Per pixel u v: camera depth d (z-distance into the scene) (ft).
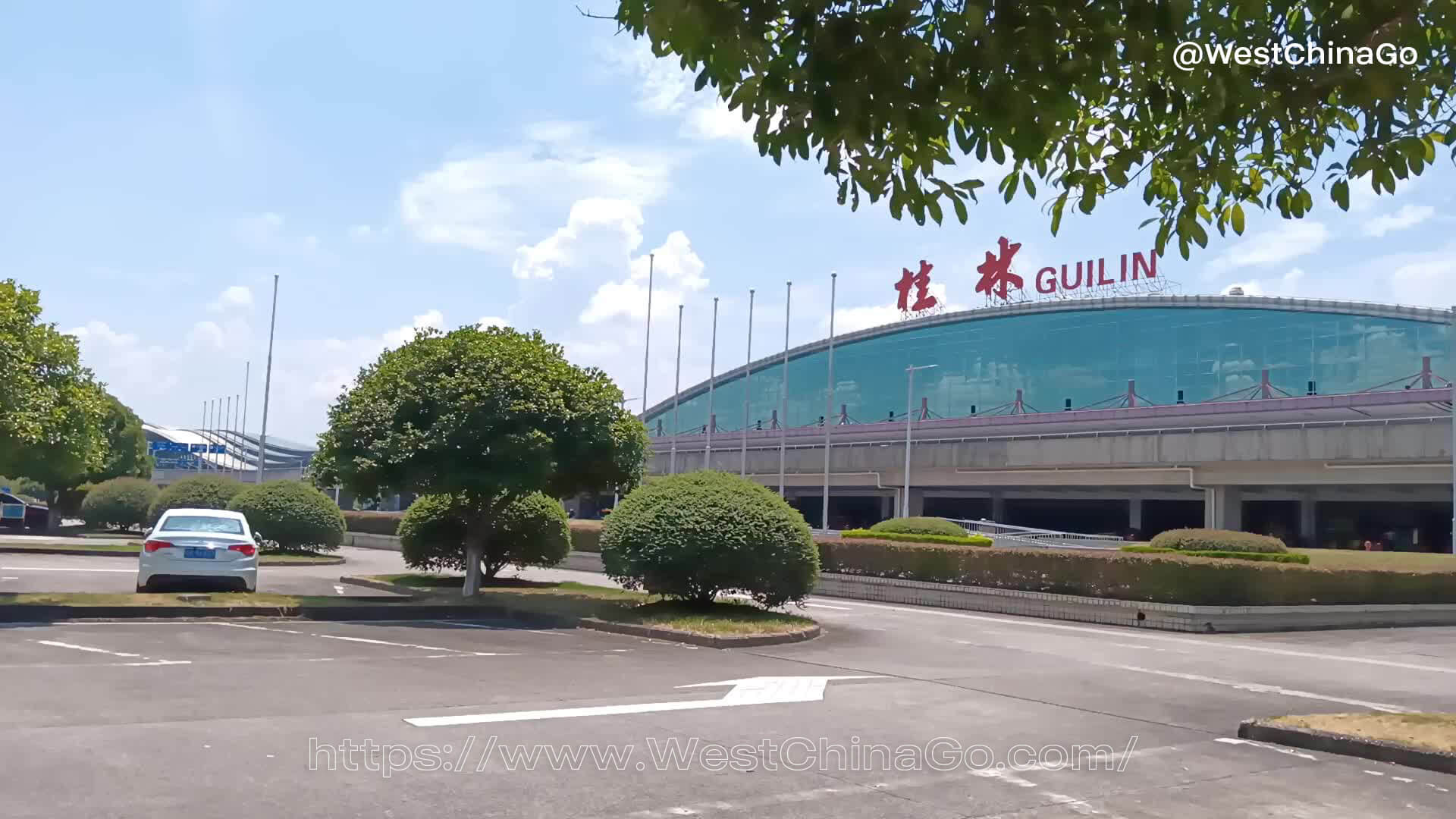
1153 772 23.99
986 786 21.94
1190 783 23.02
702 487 55.36
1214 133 20.51
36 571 76.13
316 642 41.57
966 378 287.69
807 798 20.47
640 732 25.82
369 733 24.27
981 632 58.29
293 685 30.55
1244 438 149.28
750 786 21.17
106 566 84.43
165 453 388.57
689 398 357.41
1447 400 163.02
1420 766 25.08
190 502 121.29
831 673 38.60
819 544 89.25
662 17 16.48
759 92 17.56
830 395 185.06
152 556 53.52
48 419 53.06
